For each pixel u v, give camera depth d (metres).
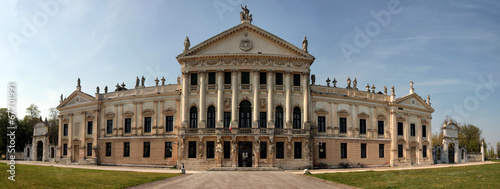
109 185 33.56
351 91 73.38
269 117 63.62
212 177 44.97
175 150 66.56
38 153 87.25
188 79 65.50
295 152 64.50
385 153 75.38
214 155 62.91
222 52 65.44
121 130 71.81
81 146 75.94
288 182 39.06
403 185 34.66
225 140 62.44
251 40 65.88
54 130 115.88
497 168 49.03
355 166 71.00
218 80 64.19
